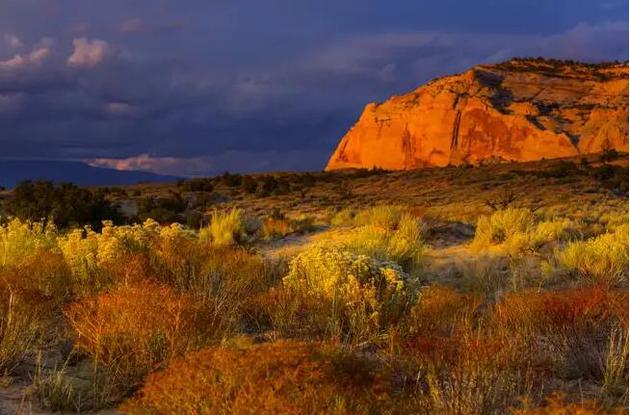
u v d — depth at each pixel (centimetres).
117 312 532
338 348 484
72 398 450
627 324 600
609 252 1039
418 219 1603
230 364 393
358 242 1198
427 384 496
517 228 1398
